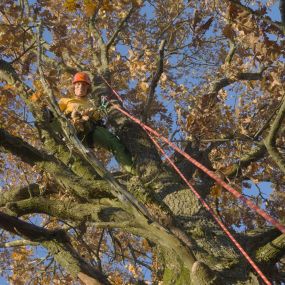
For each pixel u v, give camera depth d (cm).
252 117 1656
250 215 1942
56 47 1540
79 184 1359
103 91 1689
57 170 1384
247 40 1180
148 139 1552
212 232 1278
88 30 2030
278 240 1249
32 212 1429
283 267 1633
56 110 1198
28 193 1505
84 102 1609
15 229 1384
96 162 1150
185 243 1145
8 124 1525
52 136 1448
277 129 1202
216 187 1269
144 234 1237
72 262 1370
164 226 1173
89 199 1359
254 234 1365
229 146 1684
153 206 1200
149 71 1714
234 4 1116
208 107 1591
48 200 1409
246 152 1622
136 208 1138
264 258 1246
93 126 1562
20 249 2005
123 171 1552
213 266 1199
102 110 1593
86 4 1379
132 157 1522
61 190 1441
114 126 1596
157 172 1472
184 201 1384
